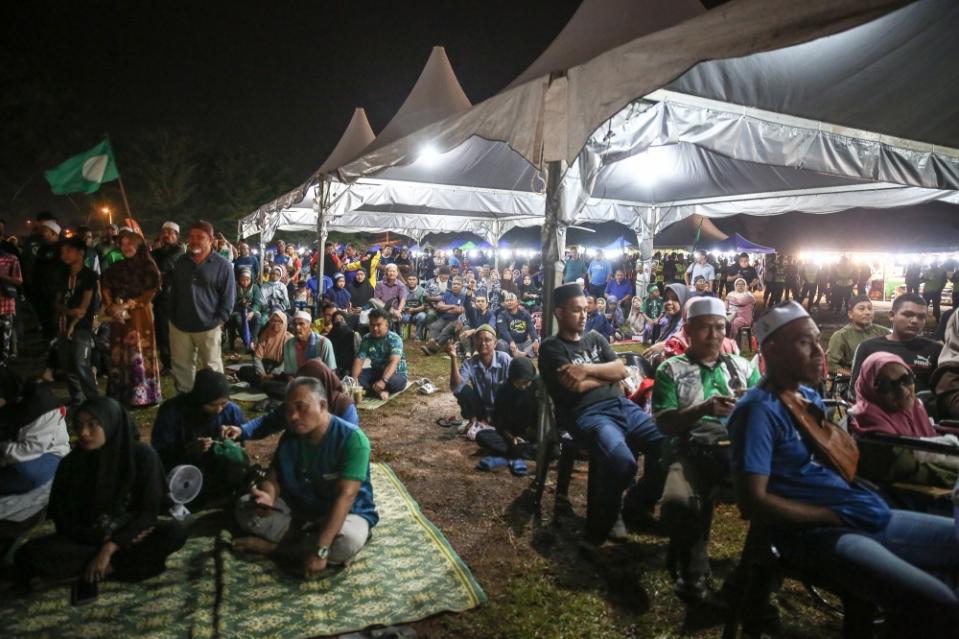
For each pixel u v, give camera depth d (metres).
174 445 4.04
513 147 4.34
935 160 5.74
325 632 2.80
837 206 10.25
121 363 6.41
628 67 3.45
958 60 3.91
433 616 2.98
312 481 3.40
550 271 4.31
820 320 18.16
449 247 23.55
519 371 5.18
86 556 3.09
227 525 3.82
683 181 10.63
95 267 8.30
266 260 15.67
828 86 4.19
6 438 3.52
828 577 2.32
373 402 7.24
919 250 11.13
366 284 11.30
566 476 4.30
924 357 4.70
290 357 6.86
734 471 2.41
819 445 2.37
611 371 4.01
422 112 7.98
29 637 2.69
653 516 4.02
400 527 3.90
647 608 3.06
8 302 8.17
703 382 3.49
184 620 2.84
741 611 2.48
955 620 1.96
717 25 2.98
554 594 3.19
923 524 2.31
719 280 21.03
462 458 5.36
